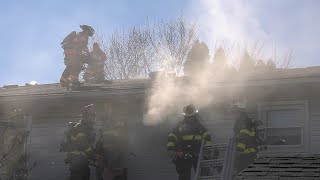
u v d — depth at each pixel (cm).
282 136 1278
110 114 1313
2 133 1384
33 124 1485
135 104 1392
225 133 1320
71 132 1262
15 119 1435
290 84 1217
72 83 1473
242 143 1109
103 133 1302
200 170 1111
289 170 869
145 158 1389
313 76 1199
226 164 1076
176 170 1234
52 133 1468
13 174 1363
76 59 1488
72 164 1250
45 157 1468
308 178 831
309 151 1252
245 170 884
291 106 1280
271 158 936
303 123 1266
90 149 1261
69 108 1455
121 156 1315
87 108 1266
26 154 1418
